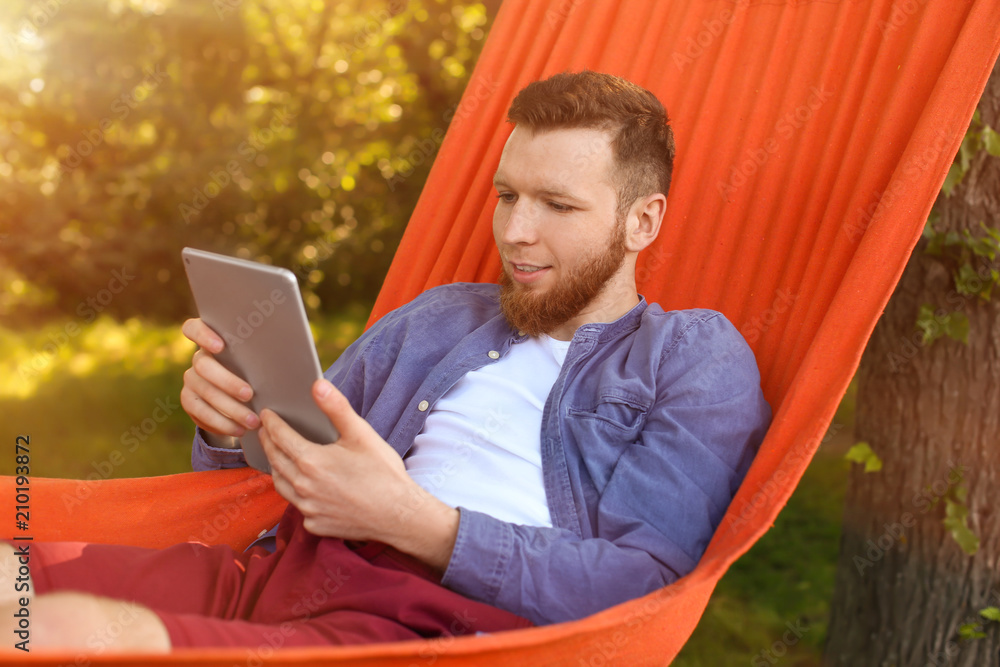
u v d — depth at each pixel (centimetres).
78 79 736
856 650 243
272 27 719
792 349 163
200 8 703
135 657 90
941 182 149
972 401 222
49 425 512
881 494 237
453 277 205
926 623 232
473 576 121
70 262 760
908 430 231
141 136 773
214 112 755
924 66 167
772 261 179
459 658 103
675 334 147
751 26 199
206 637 105
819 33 189
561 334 155
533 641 104
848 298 146
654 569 124
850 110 178
